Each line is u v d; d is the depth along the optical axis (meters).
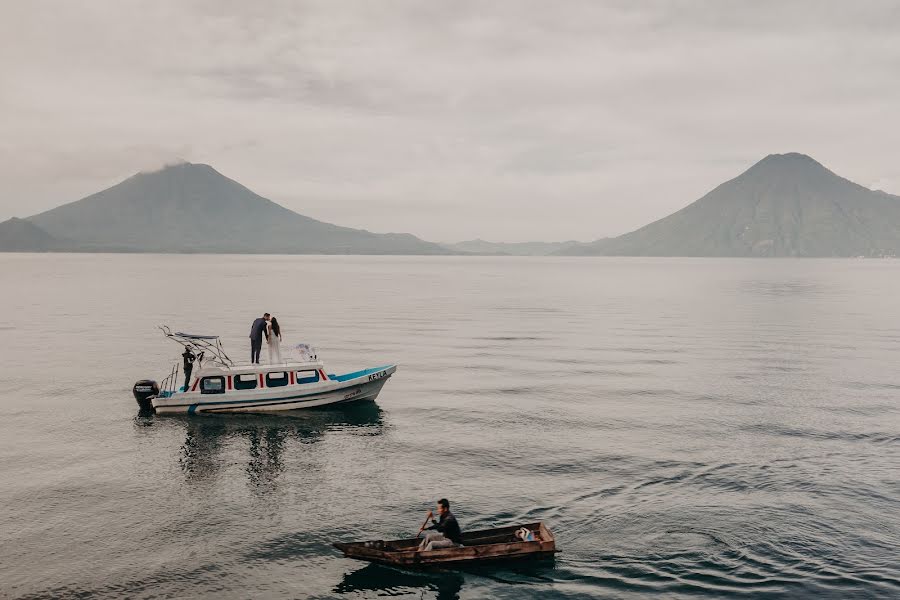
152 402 37.41
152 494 25.78
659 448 31.33
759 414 37.62
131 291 143.75
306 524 23.16
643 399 41.31
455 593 19.11
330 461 29.67
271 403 38.09
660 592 18.95
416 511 24.23
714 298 137.25
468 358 56.69
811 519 23.36
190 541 21.84
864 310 107.19
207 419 36.66
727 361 55.62
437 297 135.00
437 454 30.61
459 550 20.12
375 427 35.03
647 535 22.25
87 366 52.09
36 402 40.31
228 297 127.19
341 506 24.66
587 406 39.50
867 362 55.28
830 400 41.12
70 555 20.81
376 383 40.03
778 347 63.94
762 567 20.11
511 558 20.42
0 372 49.53
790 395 42.56
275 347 39.47
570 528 22.83
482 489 26.27
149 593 18.75
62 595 18.56
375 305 112.25
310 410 38.56
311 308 104.75
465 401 40.75
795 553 20.91
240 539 22.02
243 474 28.03
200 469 28.64
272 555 21.00
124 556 20.80
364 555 19.86
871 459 29.67
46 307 103.00
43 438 32.97
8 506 24.53
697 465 28.91
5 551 21.03
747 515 23.72
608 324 84.69
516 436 33.31
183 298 123.88
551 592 19.08
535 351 60.78
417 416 37.28
